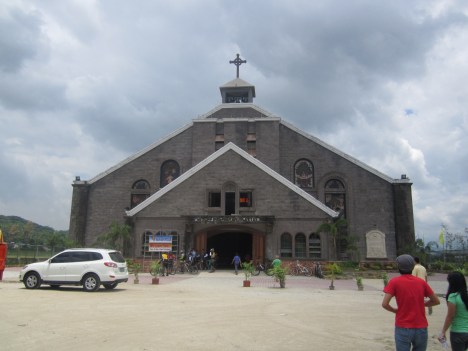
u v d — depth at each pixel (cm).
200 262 3222
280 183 3344
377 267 3200
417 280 631
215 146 4228
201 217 3241
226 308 1411
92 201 4081
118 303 1470
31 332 970
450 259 4475
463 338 630
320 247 3206
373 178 3962
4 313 1211
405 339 608
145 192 4116
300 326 1120
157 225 3338
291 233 3247
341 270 2981
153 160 4209
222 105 4559
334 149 4078
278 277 2206
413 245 3653
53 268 1875
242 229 3281
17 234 6488
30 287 1884
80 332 984
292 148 4172
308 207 3272
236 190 3362
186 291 1917
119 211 4059
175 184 3400
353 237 3447
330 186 4047
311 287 2277
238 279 2672
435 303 631
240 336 982
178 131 4272
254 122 4244
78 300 1522
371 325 1163
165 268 2839
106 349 839
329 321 1210
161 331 1017
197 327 1076
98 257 1881
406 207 3831
